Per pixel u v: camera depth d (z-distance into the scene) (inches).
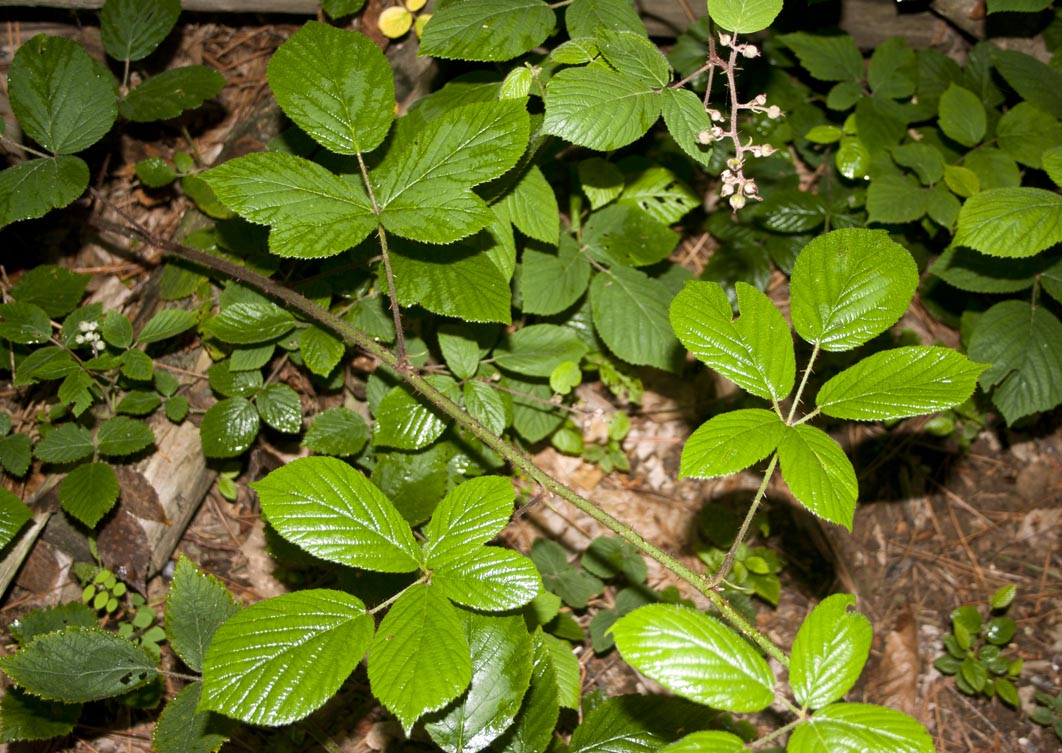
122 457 40.9
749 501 50.4
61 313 41.3
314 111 32.6
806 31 50.1
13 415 44.1
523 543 47.8
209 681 27.0
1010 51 47.8
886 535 50.9
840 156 46.8
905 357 29.2
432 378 39.7
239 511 45.6
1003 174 46.0
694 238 55.5
